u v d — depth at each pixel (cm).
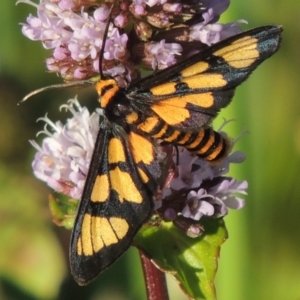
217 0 23
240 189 24
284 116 27
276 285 27
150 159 23
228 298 27
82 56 23
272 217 27
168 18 23
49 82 29
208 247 24
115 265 28
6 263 28
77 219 23
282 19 28
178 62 23
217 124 26
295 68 28
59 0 23
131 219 23
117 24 23
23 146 29
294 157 27
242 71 22
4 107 29
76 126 24
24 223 28
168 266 24
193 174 23
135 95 23
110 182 23
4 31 29
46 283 28
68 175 24
